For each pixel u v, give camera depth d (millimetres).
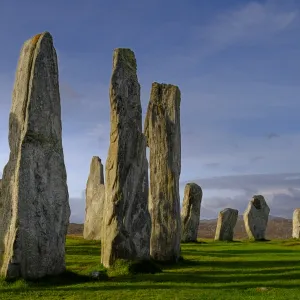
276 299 15453
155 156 27375
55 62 19266
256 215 55062
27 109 18328
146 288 17156
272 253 31812
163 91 27984
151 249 26031
